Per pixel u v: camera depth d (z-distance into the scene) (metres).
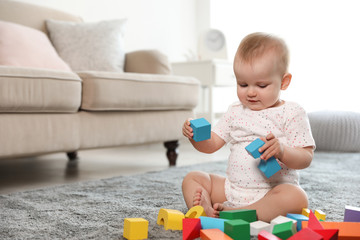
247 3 4.17
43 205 1.24
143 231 0.89
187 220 0.86
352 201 1.30
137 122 2.08
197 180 1.11
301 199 0.97
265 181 1.05
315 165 2.15
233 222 0.82
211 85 3.41
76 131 1.81
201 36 3.74
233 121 1.13
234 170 1.08
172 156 2.31
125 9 3.58
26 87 1.60
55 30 2.51
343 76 3.73
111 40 2.56
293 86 3.93
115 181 1.68
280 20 3.98
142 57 2.47
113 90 1.90
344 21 3.69
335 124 2.69
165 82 2.16
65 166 2.36
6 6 2.41
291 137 1.04
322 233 0.73
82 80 1.86
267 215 0.96
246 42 1.04
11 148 1.58
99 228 0.98
